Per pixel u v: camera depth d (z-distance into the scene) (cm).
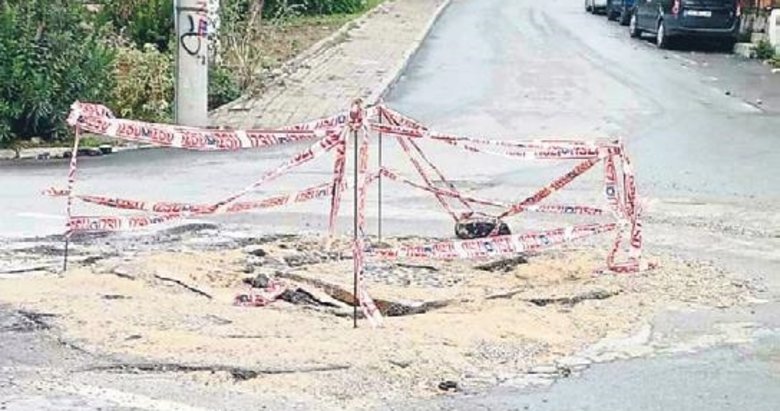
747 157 3422
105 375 1473
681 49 6912
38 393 1410
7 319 1673
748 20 6969
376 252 2077
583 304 1828
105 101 3891
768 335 1705
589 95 4797
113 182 2988
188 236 2278
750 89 5091
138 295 1811
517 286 1922
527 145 2123
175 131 2027
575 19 9081
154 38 4894
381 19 8138
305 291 1828
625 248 2211
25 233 2283
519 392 1445
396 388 1443
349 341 1598
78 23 3853
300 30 6994
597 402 1422
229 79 4497
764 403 1432
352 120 1986
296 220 2455
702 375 1530
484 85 5119
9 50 3591
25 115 3628
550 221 2492
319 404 1388
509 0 11369
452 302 1809
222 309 1750
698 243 2308
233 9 4891
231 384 1446
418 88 5019
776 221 2548
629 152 3472
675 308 1827
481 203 2370
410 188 2875
